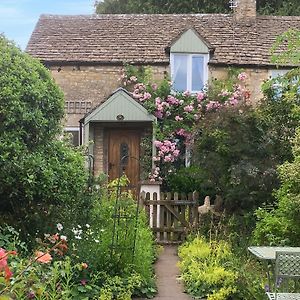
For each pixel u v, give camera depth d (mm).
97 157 17750
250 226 11352
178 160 17609
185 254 10344
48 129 8453
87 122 16828
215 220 12047
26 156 7738
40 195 7906
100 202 9430
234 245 10344
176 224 12836
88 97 18875
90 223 8891
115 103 16766
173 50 18656
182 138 17641
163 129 17375
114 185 10086
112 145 17859
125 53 19156
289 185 9102
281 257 6277
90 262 8242
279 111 12555
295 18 21297
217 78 18766
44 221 8477
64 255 7715
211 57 18875
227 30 20422
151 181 14320
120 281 8094
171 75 18625
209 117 13727
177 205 12898
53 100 8625
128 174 17766
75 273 7793
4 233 7691
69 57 19000
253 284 7723
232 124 12648
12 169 7570
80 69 18969
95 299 7469
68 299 6234
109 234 8938
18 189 7875
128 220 9219
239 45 19531
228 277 8180
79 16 21422
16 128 7844
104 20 21172
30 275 5270
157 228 12789
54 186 7906
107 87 18922
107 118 16766
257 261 8969
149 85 18000
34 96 8086
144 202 12859
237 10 20969
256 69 18797
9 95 7789
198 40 18688
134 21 21094
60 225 7879
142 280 8430
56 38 20031
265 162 12141
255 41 19797
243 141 12398
